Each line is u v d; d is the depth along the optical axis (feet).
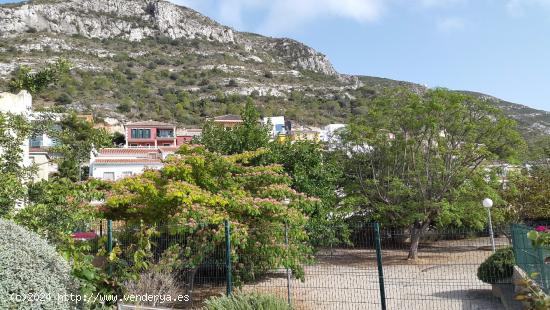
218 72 398.42
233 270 37.22
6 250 17.97
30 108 36.32
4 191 26.03
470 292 39.24
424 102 67.05
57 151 33.71
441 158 68.54
